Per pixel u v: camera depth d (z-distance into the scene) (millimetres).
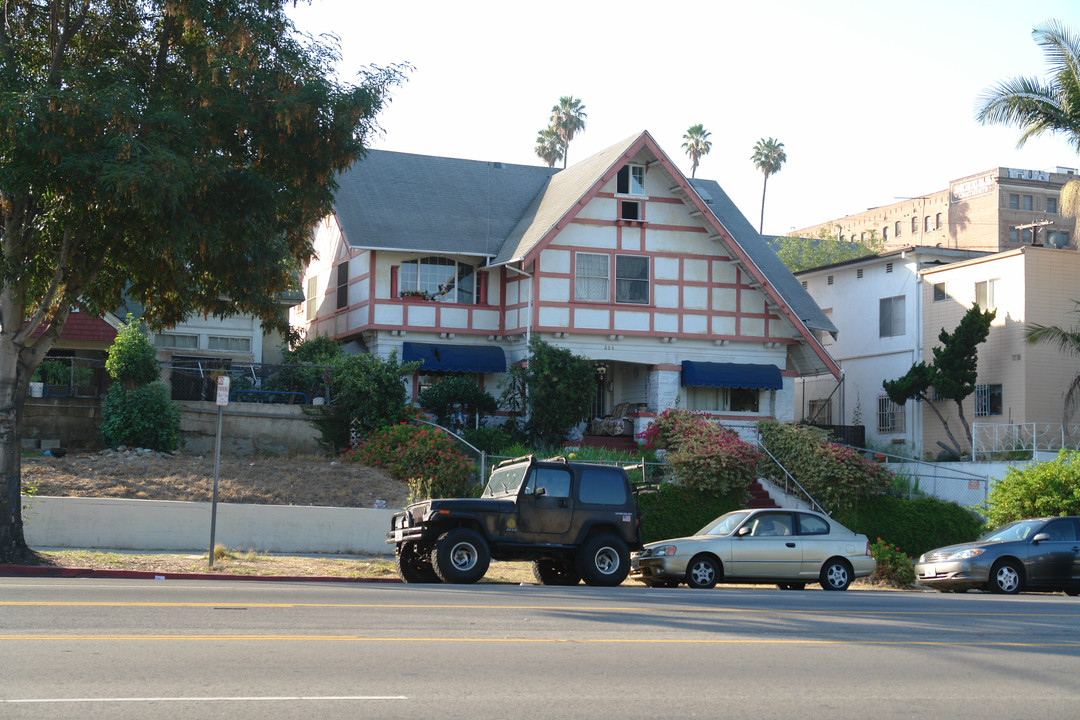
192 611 11094
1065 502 24625
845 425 39562
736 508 27047
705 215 34531
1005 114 34469
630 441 32969
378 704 7008
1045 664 9453
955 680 8586
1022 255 34250
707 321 35062
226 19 17000
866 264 40844
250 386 29406
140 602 11727
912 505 28891
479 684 7781
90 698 6898
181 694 7090
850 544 19734
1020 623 12336
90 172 15688
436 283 35031
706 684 8094
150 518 20609
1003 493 25953
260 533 21359
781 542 19328
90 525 20188
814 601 14688
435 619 11125
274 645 9094
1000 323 34969
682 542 19047
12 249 16953
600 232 34156
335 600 12750
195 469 24406
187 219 16516
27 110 15336
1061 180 79188
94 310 19969
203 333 34938
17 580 14719
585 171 35500
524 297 33812
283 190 17750
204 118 17359
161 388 26312
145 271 18266
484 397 32094
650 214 34750
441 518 16906
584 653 9266
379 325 33938
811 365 36125
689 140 76750
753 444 30172
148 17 17984
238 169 17656
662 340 34688
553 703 7242
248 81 17016
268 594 13398
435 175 38281
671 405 34438
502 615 11625
